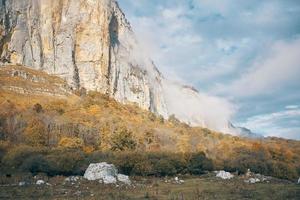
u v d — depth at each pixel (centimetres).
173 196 6234
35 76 19125
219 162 11519
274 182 8919
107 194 6288
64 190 6612
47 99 17150
